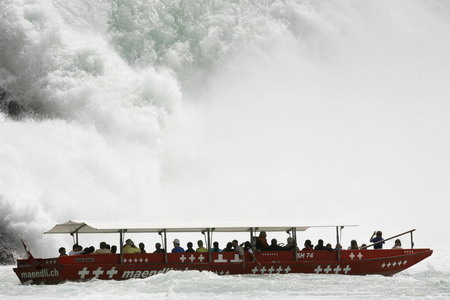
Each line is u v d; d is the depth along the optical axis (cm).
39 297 8450
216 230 10069
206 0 19125
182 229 9862
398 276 10212
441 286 9194
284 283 9262
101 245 10000
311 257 10038
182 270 9738
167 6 18738
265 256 9938
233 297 8388
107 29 18225
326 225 10131
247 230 10306
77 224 9719
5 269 12556
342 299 8275
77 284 9294
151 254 9688
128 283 9294
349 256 10138
